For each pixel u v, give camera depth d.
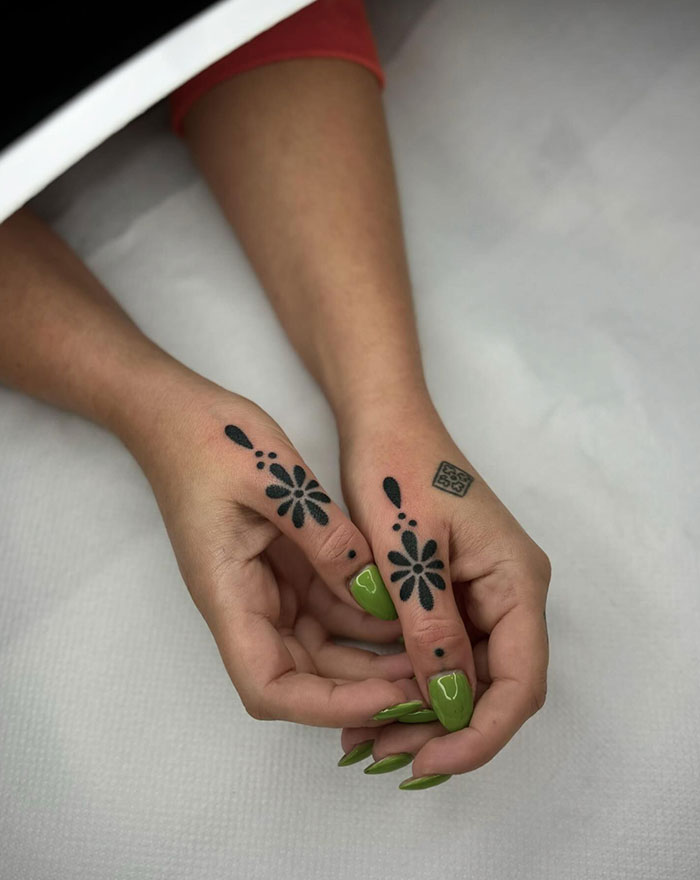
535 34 0.60
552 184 0.57
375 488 0.45
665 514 0.49
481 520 0.44
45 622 0.48
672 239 0.55
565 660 0.47
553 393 0.52
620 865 0.43
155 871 0.44
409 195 0.57
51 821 0.44
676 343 0.53
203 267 0.56
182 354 0.54
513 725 0.41
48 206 0.57
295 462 0.43
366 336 0.48
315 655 0.45
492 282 0.55
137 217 0.57
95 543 0.49
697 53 0.59
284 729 0.46
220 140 0.53
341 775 0.45
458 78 0.60
